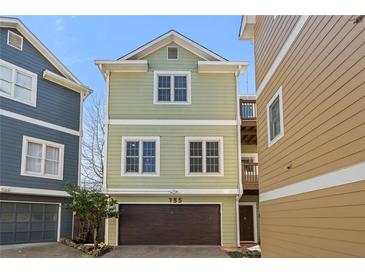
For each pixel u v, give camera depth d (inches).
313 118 219.1
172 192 534.9
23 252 465.7
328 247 196.5
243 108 603.2
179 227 536.1
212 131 557.0
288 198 262.4
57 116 582.2
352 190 171.3
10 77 513.7
